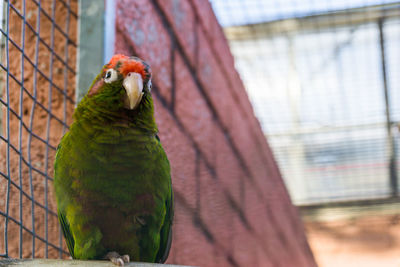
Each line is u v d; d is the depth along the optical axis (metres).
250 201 1.44
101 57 0.75
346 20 1.55
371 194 2.34
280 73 1.76
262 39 1.60
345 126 2.01
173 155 0.90
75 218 0.67
